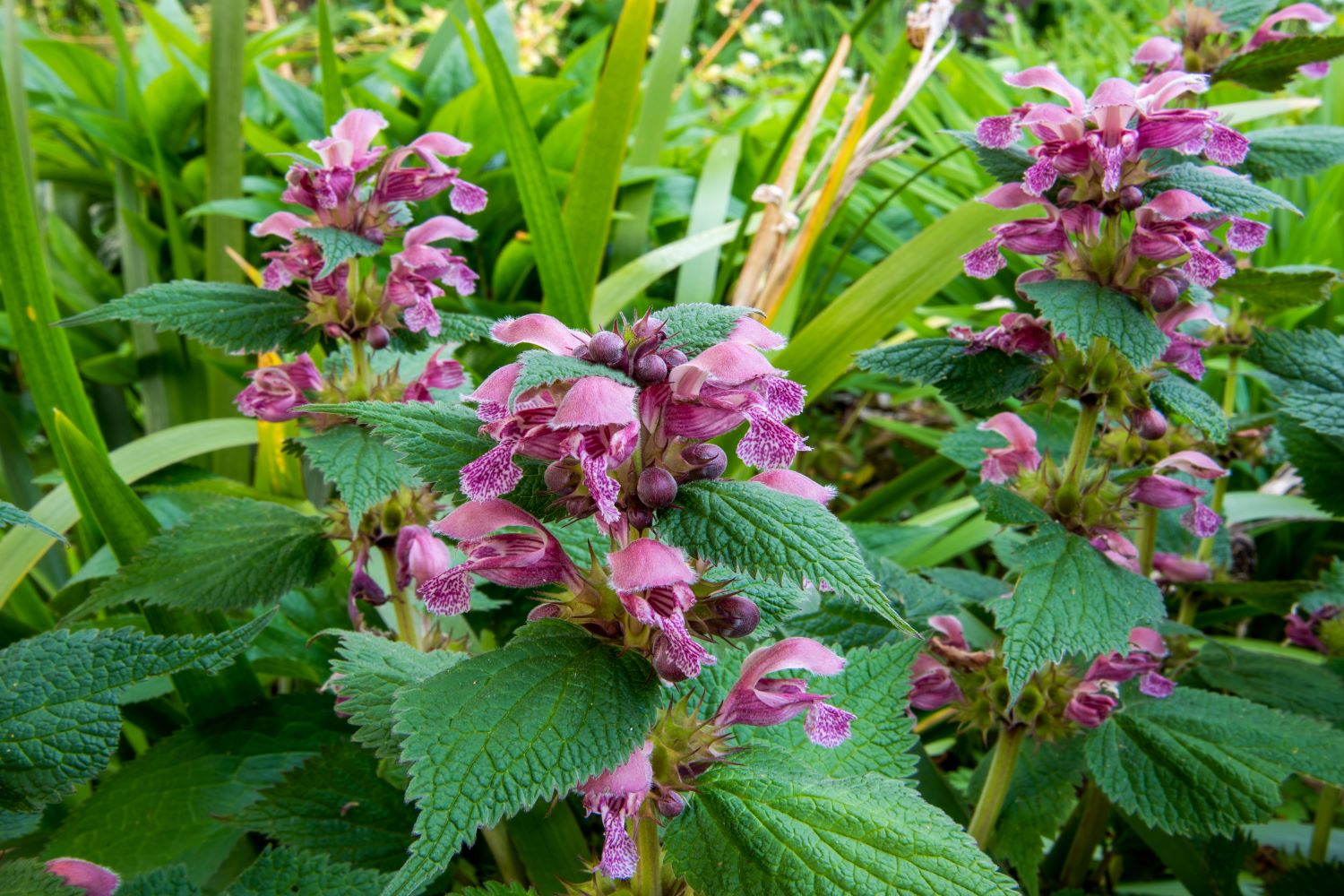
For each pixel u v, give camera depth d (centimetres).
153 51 105
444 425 34
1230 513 67
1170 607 66
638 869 36
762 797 34
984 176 95
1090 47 146
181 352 83
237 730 51
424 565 47
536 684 32
